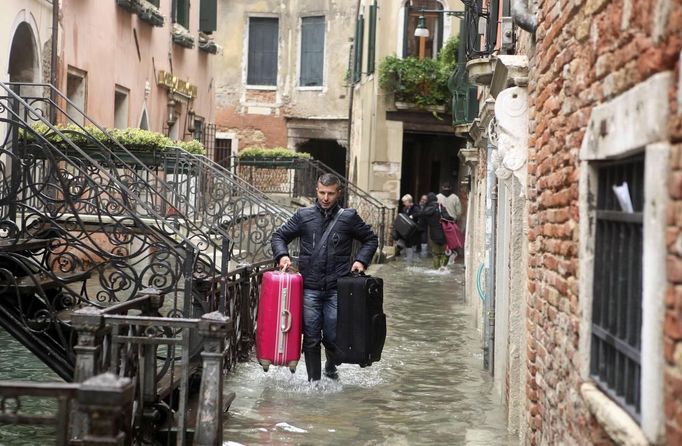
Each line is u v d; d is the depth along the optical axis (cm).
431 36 2377
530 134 625
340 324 804
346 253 822
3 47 1152
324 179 822
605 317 395
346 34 3069
